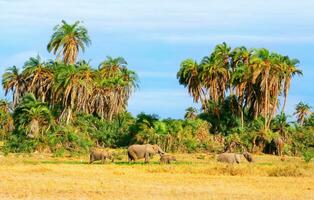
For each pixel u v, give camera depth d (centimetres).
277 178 3394
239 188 2827
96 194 2486
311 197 2517
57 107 7662
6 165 4119
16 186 2678
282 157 6662
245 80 8556
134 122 8156
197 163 4822
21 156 5612
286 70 8412
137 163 4884
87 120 7900
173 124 7244
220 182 3097
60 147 6206
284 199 2438
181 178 3281
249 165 4341
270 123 8106
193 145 7088
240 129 7875
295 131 7844
